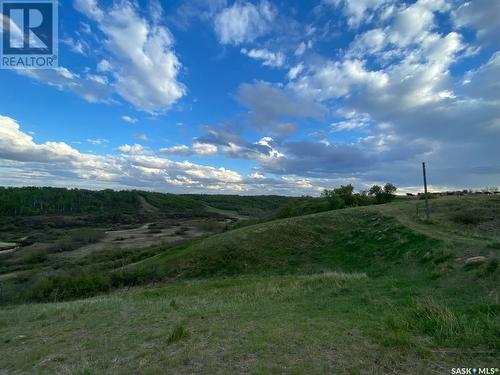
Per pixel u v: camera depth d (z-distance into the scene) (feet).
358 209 123.34
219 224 265.34
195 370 15.25
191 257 102.68
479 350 15.71
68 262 143.64
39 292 85.81
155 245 177.78
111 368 17.03
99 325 30.76
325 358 15.58
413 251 65.87
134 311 37.78
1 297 87.97
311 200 213.05
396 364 14.64
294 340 18.40
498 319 19.06
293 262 91.40
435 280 38.06
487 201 104.12
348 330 20.07
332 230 105.81
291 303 35.55
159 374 15.11
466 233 69.72
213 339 20.20
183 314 32.24
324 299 36.01
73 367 17.89
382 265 69.10
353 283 44.57
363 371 14.03
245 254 99.71
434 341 17.21
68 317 37.91
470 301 26.18
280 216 188.44
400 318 21.61
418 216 97.91
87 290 86.58
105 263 134.72
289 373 14.05
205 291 65.77
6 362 21.56
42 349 23.75
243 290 57.72
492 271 32.91
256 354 16.65
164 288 77.30
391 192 170.30
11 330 33.73
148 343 21.62
